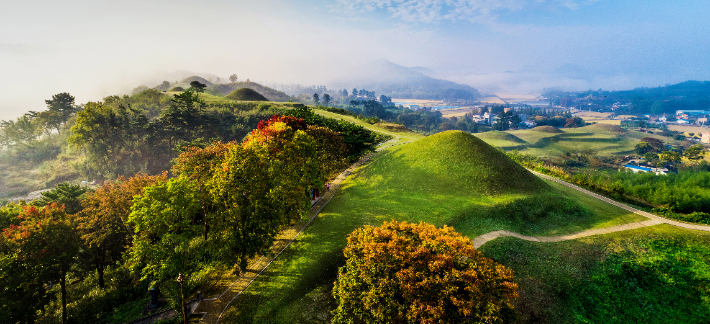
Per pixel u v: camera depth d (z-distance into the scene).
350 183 52.81
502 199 44.19
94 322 32.59
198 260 34.25
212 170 36.09
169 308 29.62
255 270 31.81
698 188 50.72
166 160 100.56
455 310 20.34
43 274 31.12
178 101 107.06
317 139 53.19
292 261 32.66
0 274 28.86
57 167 107.62
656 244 35.28
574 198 48.28
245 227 29.00
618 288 30.25
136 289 37.19
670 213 43.22
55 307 36.38
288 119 51.91
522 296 28.64
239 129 114.75
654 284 30.72
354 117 135.12
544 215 42.28
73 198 43.78
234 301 27.95
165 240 26.98
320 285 30.05
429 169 52.47
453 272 20.78
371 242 23.53
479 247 34.22
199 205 30.16
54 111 138.12
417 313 19.64
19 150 125.69
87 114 92.88
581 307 28.47
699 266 32.06
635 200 50.38
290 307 27.34
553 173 65.88
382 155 63.75
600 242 35.72
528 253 33.75
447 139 58.47
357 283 22.88
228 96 172.00
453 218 39.47
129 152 102.38
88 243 36.34
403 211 41.16
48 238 31.70
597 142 186.88
